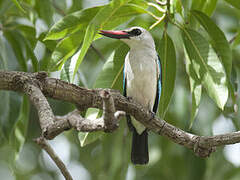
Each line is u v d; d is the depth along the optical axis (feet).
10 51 29.60
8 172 51.72
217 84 25.77
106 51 41.04
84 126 18.92
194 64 26.61
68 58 27.43
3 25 31.24
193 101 27.07
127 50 29.32
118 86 28.89
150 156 40.65
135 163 31.30
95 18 22.93
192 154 37.88
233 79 31.09
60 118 19.51
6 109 26.71
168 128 23.59
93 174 48.60
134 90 30.76
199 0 30.04
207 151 22.43
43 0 32.65
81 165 49.16
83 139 27.30
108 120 18.74
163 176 43.70
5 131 26.55
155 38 34.65
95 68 40.45
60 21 25.72
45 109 19.57
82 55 22.86
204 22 27.66
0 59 28.63
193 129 37.29
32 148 50.65
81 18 25.86
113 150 38.50
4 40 29.78
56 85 21.52
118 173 38.06
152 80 30.58
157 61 31.55
